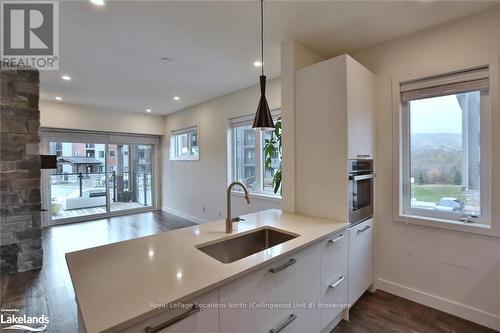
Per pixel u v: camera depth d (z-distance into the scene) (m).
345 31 2.21
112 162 5.98
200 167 5.10
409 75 2.27
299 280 1.54
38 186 3.06
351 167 2.09
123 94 4.33
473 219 2.03
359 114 2.19
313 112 2.24
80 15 1.96
